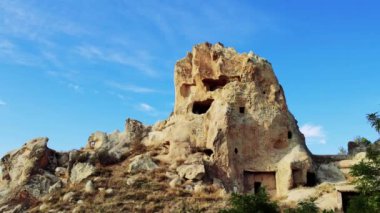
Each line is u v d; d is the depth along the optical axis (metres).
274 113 59.09
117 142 62.47
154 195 49.19
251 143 57.50
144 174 54.09
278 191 54.56
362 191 26.44
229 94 59.62
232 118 57.50
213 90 63.22
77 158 58.38
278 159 56.69
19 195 54.06
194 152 57.34
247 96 59.72
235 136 57.12
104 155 59.25
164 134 62.31
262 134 57.91
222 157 55.12
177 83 65.38
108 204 47.78
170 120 64.19
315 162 59.16
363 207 26.73
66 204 49.16
